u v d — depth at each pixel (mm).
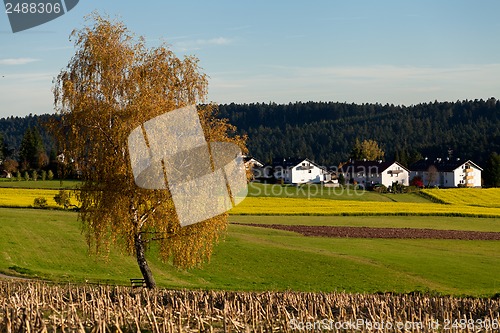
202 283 48375
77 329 21328
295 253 62625
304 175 183625
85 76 38406
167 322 21469
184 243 38469
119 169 36812
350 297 32125
